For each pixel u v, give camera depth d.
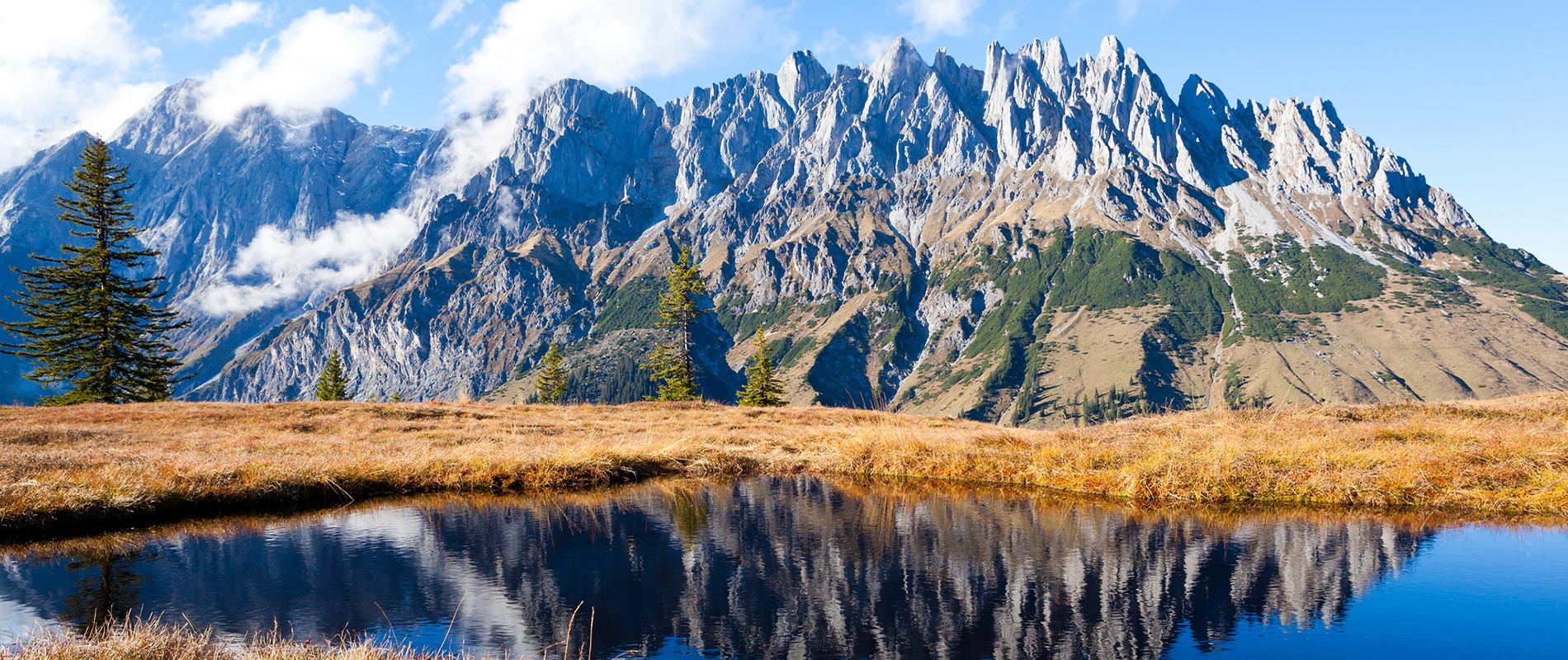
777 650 9.81
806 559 14.65
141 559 14.34
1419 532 16.39
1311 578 13.06
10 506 16.11
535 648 9.79
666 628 10.66
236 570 13.64
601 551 15.33
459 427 39.12
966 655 9.53
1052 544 15.68
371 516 18.95
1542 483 18.81
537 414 47.06
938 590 12.60
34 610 11.02
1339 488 19.58
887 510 19.73
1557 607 11.32
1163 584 12.80
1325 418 30.66
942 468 25.77
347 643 9.76
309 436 33.28
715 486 24.42
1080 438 27.73
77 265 66.62
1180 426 29.70
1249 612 11.30
